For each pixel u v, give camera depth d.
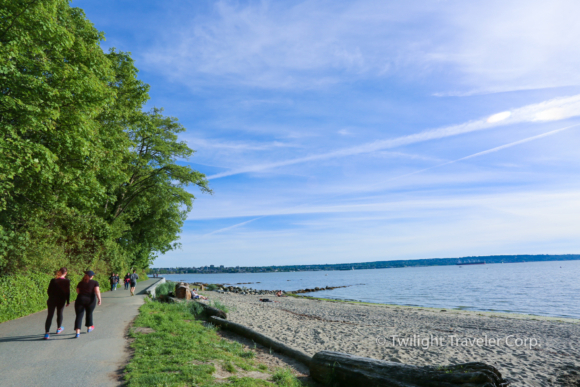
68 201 15.36
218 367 6.14
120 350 7.00
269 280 140.88
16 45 10.03
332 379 6.00
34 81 10.36
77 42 13.67
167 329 9.34
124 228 28.66
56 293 8.24
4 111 10.08
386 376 5.39
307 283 102.69
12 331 8.84
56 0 11.38
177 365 5.91
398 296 47.56
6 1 10.01
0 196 10.85
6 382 5.13
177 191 30.31
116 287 28.53
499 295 44.62
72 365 5.97
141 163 27.08
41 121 10.70
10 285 11.17
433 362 9.34
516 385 7.50
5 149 9.29
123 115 22.36
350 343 11.51
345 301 38.31
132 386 4.85
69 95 11.89
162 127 31.55
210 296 32.72
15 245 12.15
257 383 5.39
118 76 23.06
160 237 35.81
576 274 101.12
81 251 20.67
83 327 9.53
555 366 9.08
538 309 30.69
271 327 14.43
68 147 12.05
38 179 11.91
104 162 16.30
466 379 4.64
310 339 12.03
